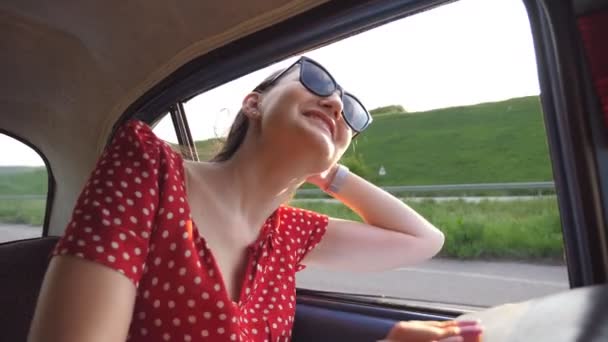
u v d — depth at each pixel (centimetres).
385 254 184
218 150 179
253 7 185
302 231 178
